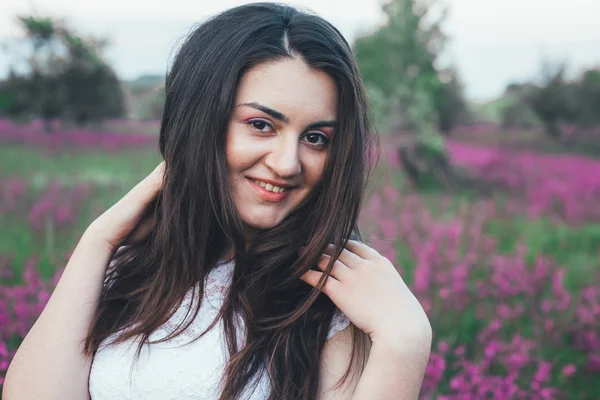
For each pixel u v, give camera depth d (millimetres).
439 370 2979
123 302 1843
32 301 3668
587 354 3859
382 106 17094
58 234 6113
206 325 1735
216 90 1547
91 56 21062
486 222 8078
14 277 4473
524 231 7895
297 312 1671
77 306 1743
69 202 7566
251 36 1527
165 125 1732
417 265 5074
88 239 1804
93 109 21234
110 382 1693
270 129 1546
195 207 1653
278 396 1647
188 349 1697
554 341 3947
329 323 1716
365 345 1721
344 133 1581
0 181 9188
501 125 31578
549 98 27188
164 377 1672
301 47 1519
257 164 1564
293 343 1689
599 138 25578
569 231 8102
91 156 14312
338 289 1651
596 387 3535
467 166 13820
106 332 1735
